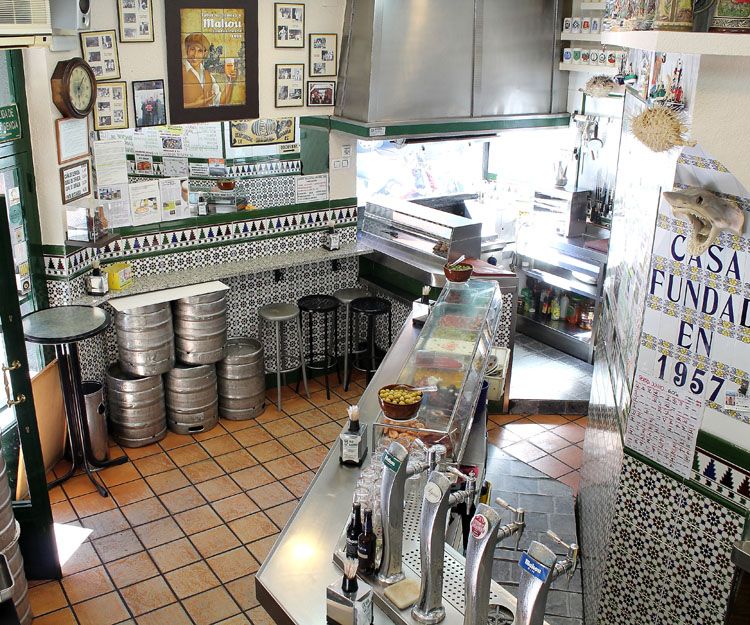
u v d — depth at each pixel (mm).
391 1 6582
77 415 5797
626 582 3840
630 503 3723
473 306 4914
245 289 7227
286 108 6969
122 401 6289
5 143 5398
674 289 3303
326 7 6852
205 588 4781
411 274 7219
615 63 7094
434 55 6953
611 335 4758
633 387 3600
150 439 6445
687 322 3268
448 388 3926
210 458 6266
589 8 7176
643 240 3770
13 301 4227
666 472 3496
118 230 6395
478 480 3824
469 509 3676
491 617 2715
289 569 3107
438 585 2697
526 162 8656
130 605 4633
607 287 5277
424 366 4160
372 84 6711
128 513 5523
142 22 6051
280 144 7457
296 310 7027
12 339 4281
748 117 2744
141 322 6113
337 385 7629
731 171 2832
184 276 6656
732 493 3207
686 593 3521
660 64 3588
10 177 5512
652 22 2590
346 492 3633
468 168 9039
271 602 2977
